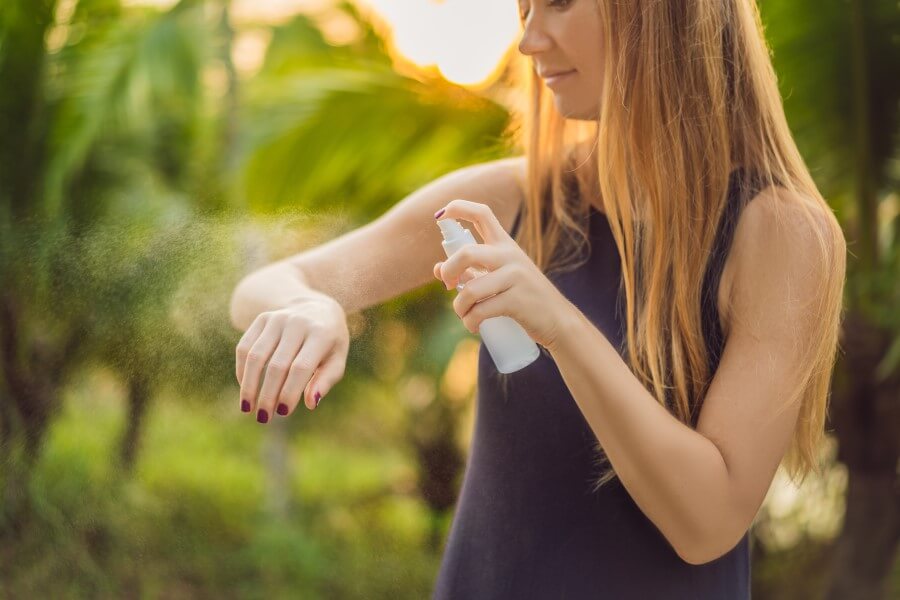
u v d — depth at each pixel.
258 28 3.32
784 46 2.38
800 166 0.84
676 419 0.73
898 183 2.48
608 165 0.81
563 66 0.83
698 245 0.80
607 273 0.87
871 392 2.66
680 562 0.79
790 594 2.89
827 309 0.77
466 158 2.82
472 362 2.47
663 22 0.81
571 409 0.80
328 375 0.68
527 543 0.80
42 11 2.85
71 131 2.91
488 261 0.66
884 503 2.71
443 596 0.83
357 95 2.77
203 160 3.27
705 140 0.81
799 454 0.86
